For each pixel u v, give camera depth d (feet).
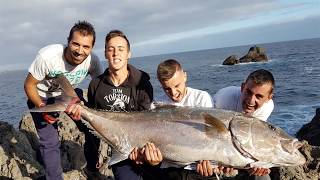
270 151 3.75
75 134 6.77
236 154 3.75
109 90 4.36
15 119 18.28
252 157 3.75
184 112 3.95
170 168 4.24
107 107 4.37
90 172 5.92
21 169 5.64
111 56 4.25
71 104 4.17
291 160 3.77
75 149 6.47
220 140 3.76
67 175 5.50
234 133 3.73
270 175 5.29
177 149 3.88
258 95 4.00
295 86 25.73
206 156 3.79
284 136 3.80
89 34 4.43
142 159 4.07
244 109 4.17
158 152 3.95
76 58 4.49
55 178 4.90
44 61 4.55
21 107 22.71
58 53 4.58
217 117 3.82
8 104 24.99
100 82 4.42
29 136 6.95
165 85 4.14
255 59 53.42
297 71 36.88
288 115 16.47
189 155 3.84
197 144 3.81
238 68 47.52
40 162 6.29
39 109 4.14
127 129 4.09
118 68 4.26
